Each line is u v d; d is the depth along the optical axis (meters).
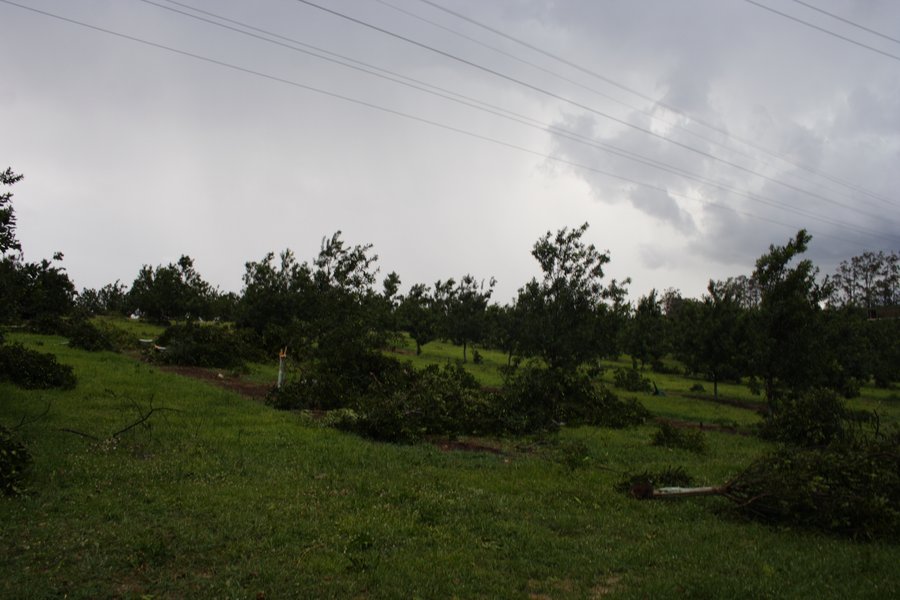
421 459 10.99
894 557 6.94
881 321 45.91
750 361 23.59
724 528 7.87
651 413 21.52
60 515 6.43
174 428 11.43
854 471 8.26
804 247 23.48
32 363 14.69
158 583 5.09
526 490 9.18
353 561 5.66
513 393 17.05
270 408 15.45
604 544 6.90
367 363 19.20
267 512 6.98
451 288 46.28
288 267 32.59
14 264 13.12
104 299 63.00
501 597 5.26
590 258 20.02
